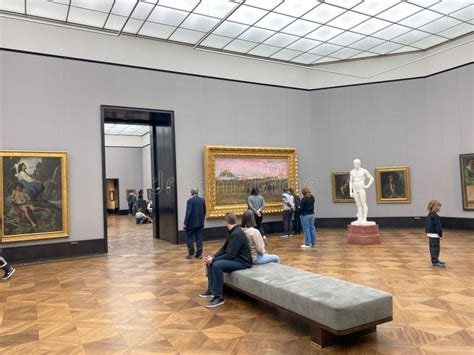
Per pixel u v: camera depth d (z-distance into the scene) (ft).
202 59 46.70
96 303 21.12
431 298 20.33
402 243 39.29
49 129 36.76
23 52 35.91
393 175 52.49
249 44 46.78
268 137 51.31
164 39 43.91
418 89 51.85
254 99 50.49
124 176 106.32
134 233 56.54
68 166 37.45
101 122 39.50
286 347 14.80
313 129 55.52
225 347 14.88
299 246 39.60
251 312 19.13
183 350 14.65
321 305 14.56
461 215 47.88
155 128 49.24
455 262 29.22
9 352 14.82
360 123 53.88
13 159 34.71
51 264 33.50
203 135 46.26
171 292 23.16
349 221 54.08
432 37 46.80
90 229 38.17
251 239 21.75
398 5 37.81
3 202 34.12
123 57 41.34
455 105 48.29
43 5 35.14
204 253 37.27
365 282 23.91
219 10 37.42
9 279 27.76
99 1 34.73
